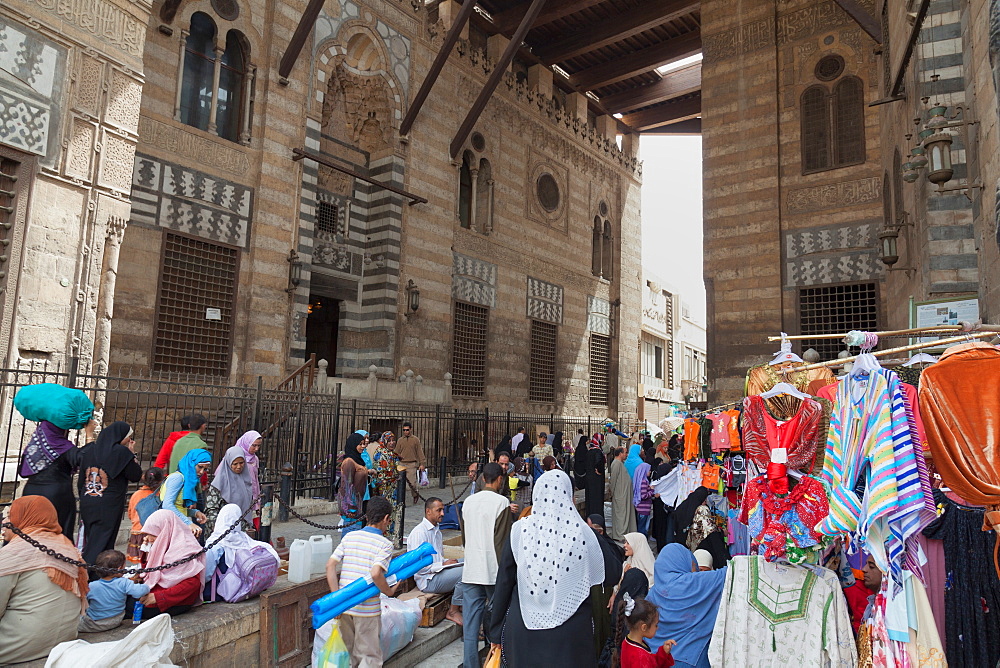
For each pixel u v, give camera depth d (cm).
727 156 1717
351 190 1984
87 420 560
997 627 337
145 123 1453
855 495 321
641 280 3225
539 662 320
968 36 793
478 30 2462
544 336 2597
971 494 301
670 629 420
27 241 977
